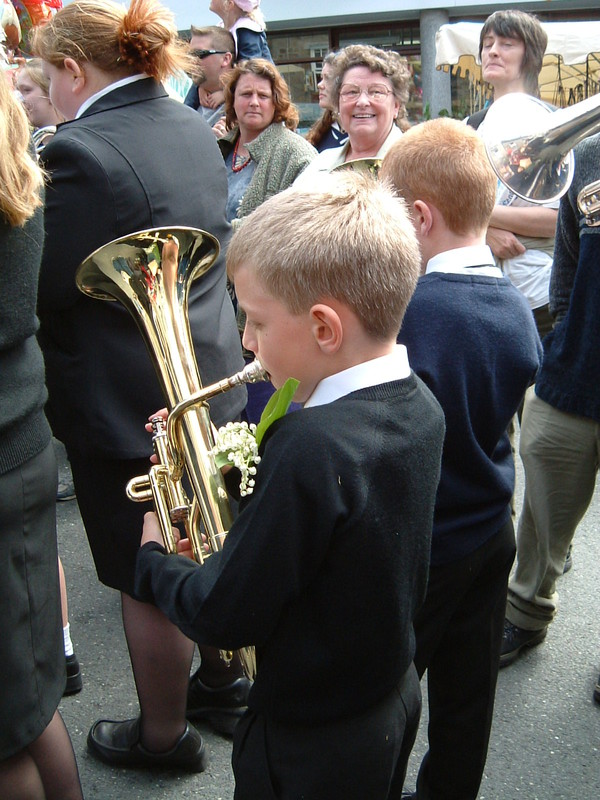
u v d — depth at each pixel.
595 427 2.38
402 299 1.27
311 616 1.27
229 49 4.88
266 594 1.21
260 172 3.60
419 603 1.39
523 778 2.24
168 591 1.33
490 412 1.67
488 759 2.31
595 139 2.26
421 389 1.35
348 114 3.51
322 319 1.24
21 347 1.57
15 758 1.65
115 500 2.06
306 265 1.22
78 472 2.09
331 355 1.27
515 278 3.18
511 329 1.67
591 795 2.19
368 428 1.23
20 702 1.58
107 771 2.24
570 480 2.47
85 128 1.93
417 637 1.70
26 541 1.58
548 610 2.66
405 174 1.70
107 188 1.88
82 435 2.01
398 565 1.27
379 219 1.26
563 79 7.74
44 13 4.32
